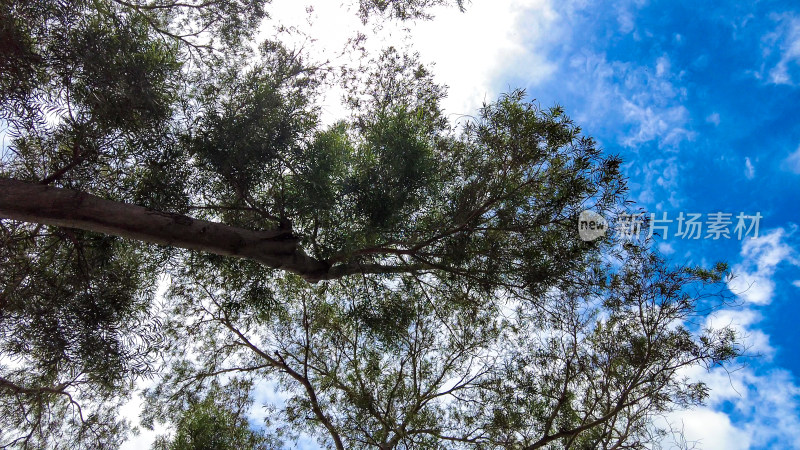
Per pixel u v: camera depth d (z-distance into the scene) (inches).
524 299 298.2
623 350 311.0
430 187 261.6
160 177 230.4
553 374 328.8
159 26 313.6
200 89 263.7
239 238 225.6
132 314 267.6
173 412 365.7
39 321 233.5
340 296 346.6
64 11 207.5
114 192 244.8
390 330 302.0
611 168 249.4
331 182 245.3
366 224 255.0
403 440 337.7
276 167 250.4
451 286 315.0
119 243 261.6
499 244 277.3
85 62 200.4
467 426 344.2
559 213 265.7
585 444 317.7
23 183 186.4
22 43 199.3
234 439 353.7
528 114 258.8
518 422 328.2
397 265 307.6
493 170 274.1
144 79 207.8
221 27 323.3
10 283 231.1
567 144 257.1
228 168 240.5
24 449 274.2
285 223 247.0
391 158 250.7
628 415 318.3
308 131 250.5
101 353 239.8
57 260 254.4
